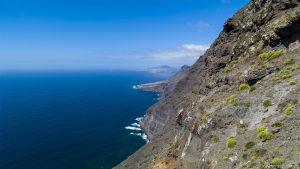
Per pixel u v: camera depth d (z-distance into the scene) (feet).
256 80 153.58
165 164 191.93
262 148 107.04
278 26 163.43
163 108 574.97
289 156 95.09
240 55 200.64
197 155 148.05
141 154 341.00
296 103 116.26
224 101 155.63
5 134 588.09
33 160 454.40
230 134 131.95
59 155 480.64
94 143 549.95
